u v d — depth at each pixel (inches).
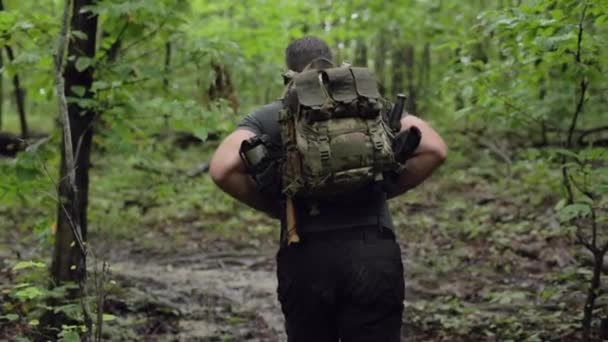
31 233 360.2
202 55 211.3
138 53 241.0
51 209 211.0
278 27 369.4
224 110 212.4
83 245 148.8
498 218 390.6
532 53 189.3
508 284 275.1
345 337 120.9
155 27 220.2
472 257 326.3
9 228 371.6
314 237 118.9
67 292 191.3
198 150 664.4
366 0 512.4
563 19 180.1
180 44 264.2
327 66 126.0
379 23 528.7
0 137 358.3
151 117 212.4
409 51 702.5
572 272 223.5
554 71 237.0
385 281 119.0
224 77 215.8
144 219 442.9
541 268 293.0
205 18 441.1
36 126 789.2
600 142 416.2
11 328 201.3
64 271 196.4
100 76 203.2
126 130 207.9
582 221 294.7
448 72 247.1
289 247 120.6
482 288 269.9
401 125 124.2
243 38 342.6
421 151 122.0
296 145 114.4
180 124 213.2
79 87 195.2
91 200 442.3
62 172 200.2
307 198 118.5
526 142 522.6
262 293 283.0
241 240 402.6
